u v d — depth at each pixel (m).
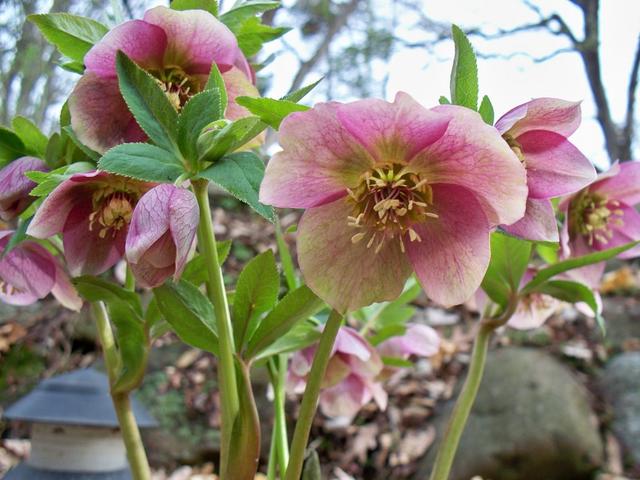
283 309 0.20
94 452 0.27
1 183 0.20
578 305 0.26
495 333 0.81
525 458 0.65
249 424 0.19
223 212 1.00
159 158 0.18
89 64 0.19
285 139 0.16
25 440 0.68
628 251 0.26
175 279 0.17
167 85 0.21
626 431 0.69
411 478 0.66
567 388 0.70
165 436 0.68
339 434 0.69
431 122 0.16
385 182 0.17
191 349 0.76
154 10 0.19
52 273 0.23
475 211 0.17
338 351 0.27
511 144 0.20
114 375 0.23
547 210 0.19
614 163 0.24
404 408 0.72
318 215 0.18
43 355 0.75
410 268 0.18
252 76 0.24
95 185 0.20
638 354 0.78
